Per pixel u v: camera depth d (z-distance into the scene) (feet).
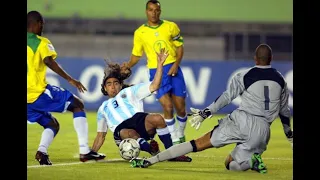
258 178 75.77
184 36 282.36
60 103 87.56
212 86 196.34
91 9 296.92
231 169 81.41
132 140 84.02
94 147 91.50
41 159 85.10
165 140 87.20
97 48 278.87
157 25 102.99
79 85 90.22
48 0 295.89
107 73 91.25
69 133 135.85
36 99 86.17
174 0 304.71
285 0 304.09
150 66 103.76
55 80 195.21
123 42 280.72
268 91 79.20
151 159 82.28
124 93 88.33
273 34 281.54
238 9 303.27
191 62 195.83
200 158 96.02
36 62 86.02
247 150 79.61
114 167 83.76
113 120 87.76
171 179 73.77
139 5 300.40
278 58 270.46
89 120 171.22
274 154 105.29
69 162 89.10
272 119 79.82
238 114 79.15
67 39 278.67
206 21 283.38
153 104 193.47
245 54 278.05
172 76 102.94
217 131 79.20
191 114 79.87
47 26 280.51
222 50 279.49
